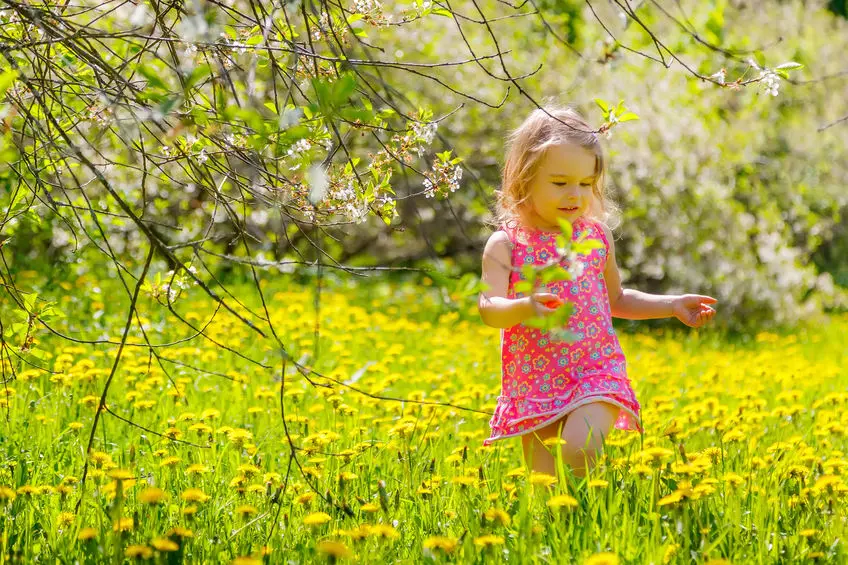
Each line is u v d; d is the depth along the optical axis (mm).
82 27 2408
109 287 8078
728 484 2781
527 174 3324
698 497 2443
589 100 11445
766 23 15055
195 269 2857
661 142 11656
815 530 2490
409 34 11055
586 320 3248
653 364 6957
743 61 2621
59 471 3256
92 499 2766
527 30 11906
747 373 7020
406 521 2713
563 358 3211
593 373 3184
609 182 11414
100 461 2963
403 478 3162
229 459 3430
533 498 2693
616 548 2324
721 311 11430
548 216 3338
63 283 7531
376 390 4355
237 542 2518
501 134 11461
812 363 8117
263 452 3570
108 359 5406
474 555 2293
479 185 2717
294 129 1849
